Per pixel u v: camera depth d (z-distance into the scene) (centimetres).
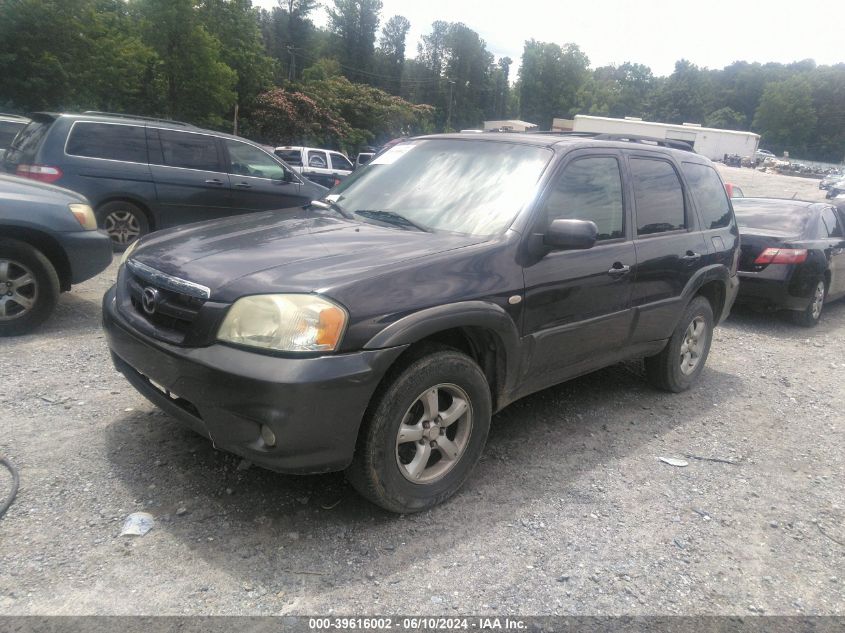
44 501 289
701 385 539
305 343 255
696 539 310
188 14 3133
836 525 335
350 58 9262
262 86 4275
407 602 249
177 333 281
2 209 483
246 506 300
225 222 376
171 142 862
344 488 323
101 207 813
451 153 399
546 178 358
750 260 769
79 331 524
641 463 384
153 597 238
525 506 324
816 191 4194
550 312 350
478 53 11138
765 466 398
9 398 388
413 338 276
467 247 319
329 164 2125
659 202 447
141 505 293
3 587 236
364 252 304
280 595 246
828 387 567
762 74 13375
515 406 453
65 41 2255
